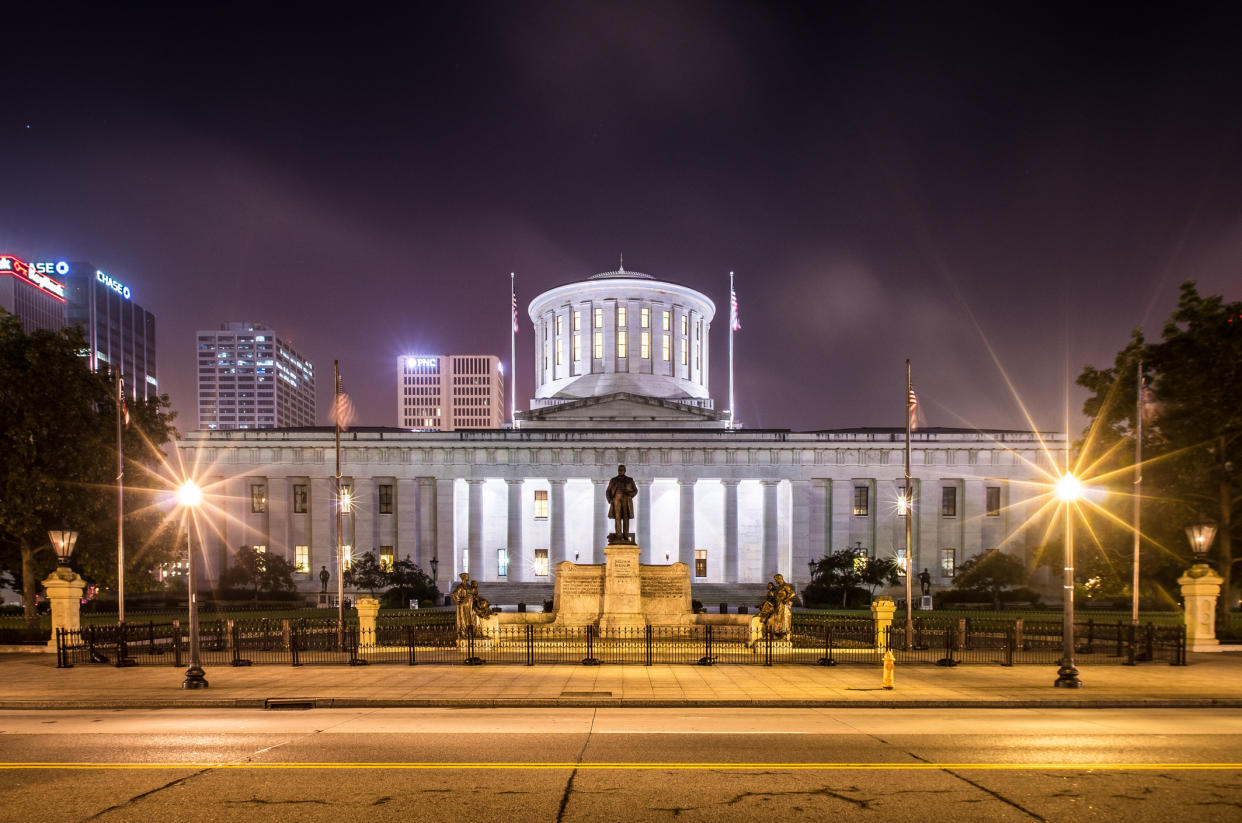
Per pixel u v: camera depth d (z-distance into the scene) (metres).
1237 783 11.98
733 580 80.50
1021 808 10.80
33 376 36.25
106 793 11.47
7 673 24.77
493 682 21.95
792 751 13.96
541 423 90.56
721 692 20.22
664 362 100.69
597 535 81.50
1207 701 19.06
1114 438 39.00
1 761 13.35
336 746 14.37
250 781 12.05
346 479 82.12
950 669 24.66
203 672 22.70
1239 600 52.50
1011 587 72.12
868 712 18.16
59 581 31.41
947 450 81.62
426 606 66.75
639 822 10.24
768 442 81.75
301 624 39.19
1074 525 40.16
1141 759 13.41
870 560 69.88
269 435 82.38
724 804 10.92
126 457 41.09
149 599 65.12
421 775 12.34
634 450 82.56
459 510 86.88
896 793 11.45
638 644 30.25
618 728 16.05
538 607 69.75
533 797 11.23
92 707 19.20
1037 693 20.00
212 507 81.31
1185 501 35.16
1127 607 59.19
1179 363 35.72
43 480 35.16
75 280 192.62
